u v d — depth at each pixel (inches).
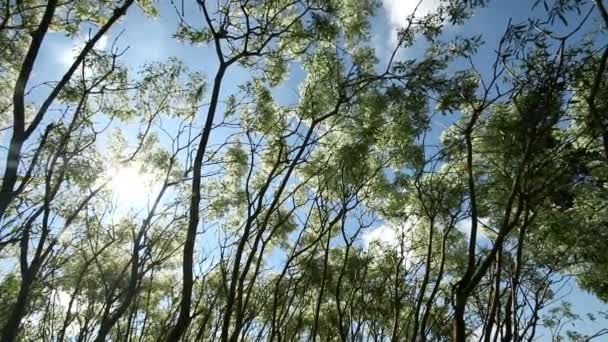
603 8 249.1
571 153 331.3
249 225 428.1
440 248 571.2
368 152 530.0
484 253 489.7
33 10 482.9
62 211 507.8
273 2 464.8
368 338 609.9
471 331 486.0
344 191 523.5
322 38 484.4
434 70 409.7
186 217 543.5
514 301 372.2
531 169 327.9
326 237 612.1
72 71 349.1
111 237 510.0
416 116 463.2
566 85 305.4
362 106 517.3
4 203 294.0
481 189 434.3
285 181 442.6
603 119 303.0
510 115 383.6
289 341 665.6
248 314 560.7
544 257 455.5
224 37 375.2
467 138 335.9
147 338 603.8
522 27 304.2
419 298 410.3
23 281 361.4
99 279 551.2
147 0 501.7
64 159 432.1
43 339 517.3
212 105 340.2
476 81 386.6
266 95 553.6
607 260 414.0
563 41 289.3
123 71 515.8
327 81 545.3
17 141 303.9
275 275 665.6
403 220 563.2
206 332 582.9
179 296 571.2
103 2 496.4
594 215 400.5
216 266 547.8
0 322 496.7
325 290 633.0
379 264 626.8
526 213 338.6
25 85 309.3
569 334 542.3
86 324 510.6
